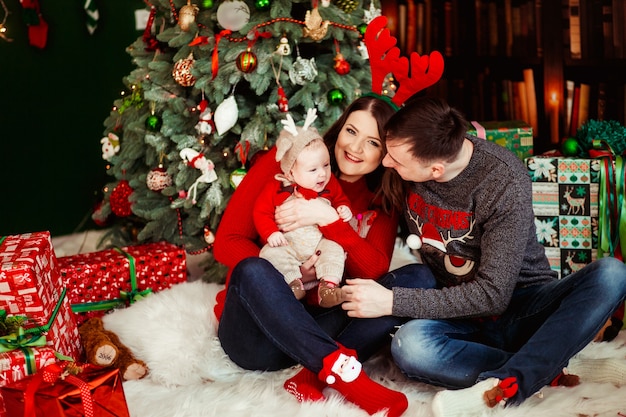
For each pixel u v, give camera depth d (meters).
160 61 2.80
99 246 3.17
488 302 1.89
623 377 1.97
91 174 3.83
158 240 2.91
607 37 3.45
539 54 3.54
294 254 2.07
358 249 2.08
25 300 1.97
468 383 1.89
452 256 2.03
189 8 2.62
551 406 1.85
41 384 1.72
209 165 2.61
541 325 1.92
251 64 2.46
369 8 2.82
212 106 2.67
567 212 2.55
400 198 2.11
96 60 3.75
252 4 2.61
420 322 1.94
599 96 3.50
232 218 2.18
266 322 1.88
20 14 3.53
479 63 3.62
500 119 3.65
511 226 1.88
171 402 1.99
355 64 2.80
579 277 1.85
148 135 2.73
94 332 2.28
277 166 2.16
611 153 2.48
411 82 2.11
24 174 3.67
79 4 3.65
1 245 2.12
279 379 2.09
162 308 2.39
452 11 3.60
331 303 1.97
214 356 2.19
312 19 2.48
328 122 2.62
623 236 2.47
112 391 1.75
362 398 1.86
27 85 3.61
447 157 1.85
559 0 3.48
